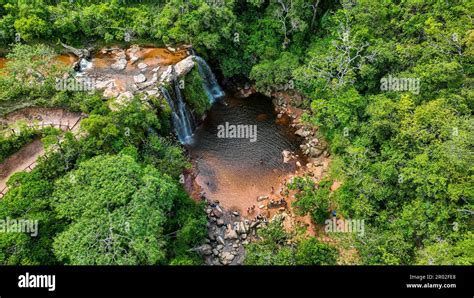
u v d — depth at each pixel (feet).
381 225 114.93
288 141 151.53
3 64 146.00
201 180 138.51
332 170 131.64
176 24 155.74
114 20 157.89
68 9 159.43
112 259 90.43
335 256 107.55
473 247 97.96
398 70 136.15
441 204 108.47
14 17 150.20
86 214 95.04
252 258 107.96
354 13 144.15
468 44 122.62
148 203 97.35
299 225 124.77
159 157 124.98
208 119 158.92
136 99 126.11
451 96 121.60
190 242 110.22
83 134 118.52
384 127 123.13
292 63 157.38
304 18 158.30
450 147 108.99
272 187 137.18
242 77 169.07
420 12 139.54
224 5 156.25
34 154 118.42
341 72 139.33
